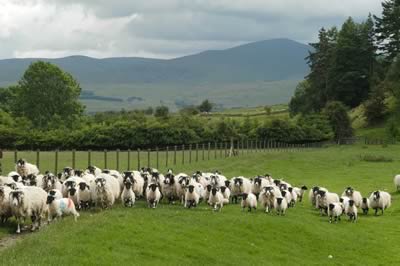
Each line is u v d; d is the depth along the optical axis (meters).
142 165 68.75
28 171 45.69
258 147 124.25
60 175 43.50
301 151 115.75
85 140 113.19
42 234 25.56
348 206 41.25
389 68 188.12
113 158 80.50
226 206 41.56
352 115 177.75
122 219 29.45
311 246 32.34
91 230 26.45
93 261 22.72
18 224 28.67
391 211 47.91
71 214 31.25
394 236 37.19
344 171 81.81
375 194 45.50
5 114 134.38
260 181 45.22
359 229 38.56
